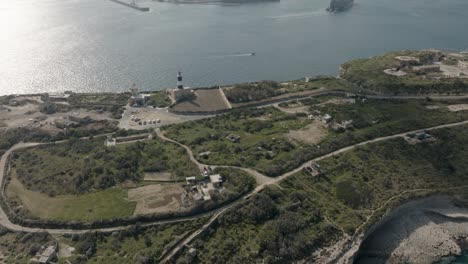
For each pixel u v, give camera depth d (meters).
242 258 147.12
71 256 143.62
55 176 188.00
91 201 170.00
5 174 192.12
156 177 185.38
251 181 182.12
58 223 157.38
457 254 169.75
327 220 168.75
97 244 149.00
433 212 187.25
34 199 172.38
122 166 192.62
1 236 154.38
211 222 159.62
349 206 177.62
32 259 141.62
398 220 183.00
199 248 149.12
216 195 170.00
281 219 163.12
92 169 190.38
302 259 152.62
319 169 195.25
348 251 158.50
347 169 198.25
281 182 184.12
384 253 168.50
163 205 166.38
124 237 152.12
